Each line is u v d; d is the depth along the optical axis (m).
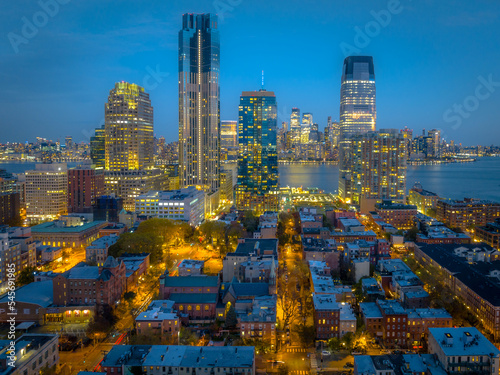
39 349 166.50
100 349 199.38
